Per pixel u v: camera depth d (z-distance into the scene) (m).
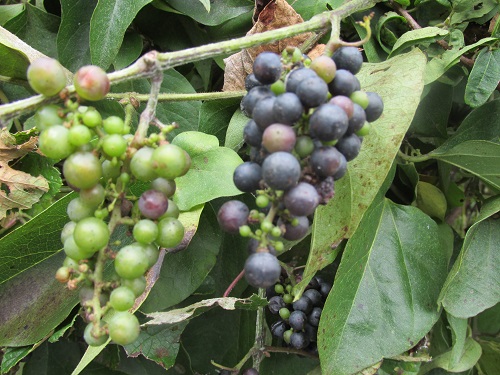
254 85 0.25
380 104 0.22
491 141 0.32
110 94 0.29
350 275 0.30
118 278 0.21
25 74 0.31
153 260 0.22
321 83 0.19
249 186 0.21
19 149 0.30
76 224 0.22
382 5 0.34
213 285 0.36
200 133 0.30
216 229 0.33
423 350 0.33
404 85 0.27
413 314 0.30
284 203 0.19
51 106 0.21
